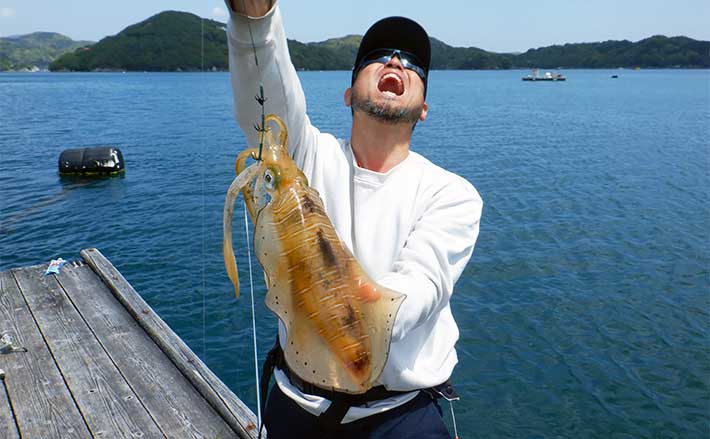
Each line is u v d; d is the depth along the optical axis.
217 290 10.95
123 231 15.47
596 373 8.48
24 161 27.25
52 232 15.64
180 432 4.16
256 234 1.68
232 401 4.41
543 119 53.09
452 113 59.78
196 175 23.23
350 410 2.00
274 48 1.88
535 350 9.10
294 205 1.64
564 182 22.84
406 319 1.70
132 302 6.36
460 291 11.38
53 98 79.44
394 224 2.07
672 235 15.49
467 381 8.23
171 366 5.11
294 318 1.59
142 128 41.12
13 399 4.59
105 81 152.75
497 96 93.94
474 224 2.09
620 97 90.62
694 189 21.66
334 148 2.27
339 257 1.61
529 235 15.23
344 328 1.53
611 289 11.59
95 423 4.27
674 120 51.94
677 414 7.54
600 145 34.50
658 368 8.62
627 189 21.58
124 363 5.16
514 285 11.70
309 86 108.06
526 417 7.46
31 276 7.45
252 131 2.10
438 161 28.06
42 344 5.54
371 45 2.17
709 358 8.91
